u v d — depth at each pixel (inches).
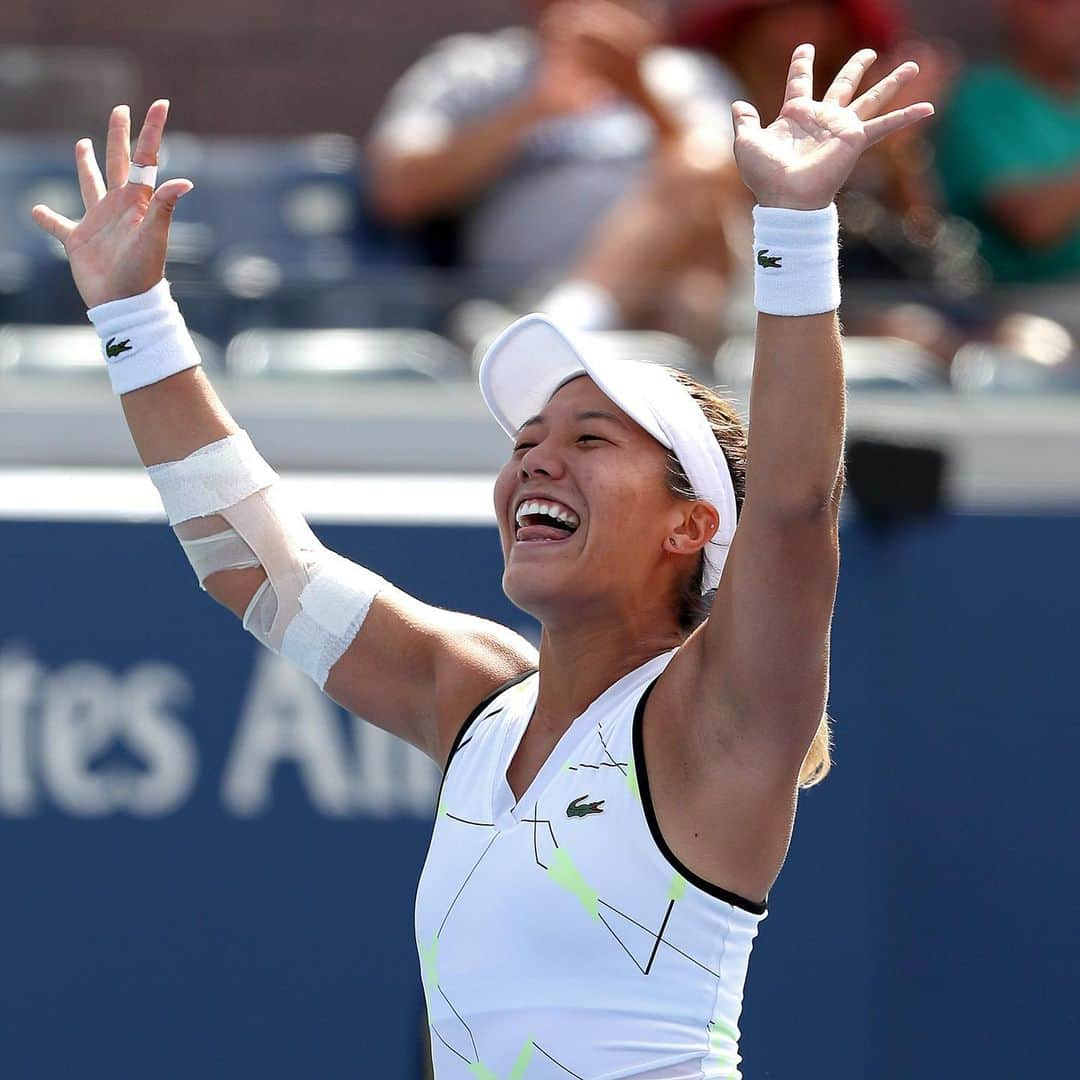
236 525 369.4
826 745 332.5
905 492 581.6
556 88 727.1
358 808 565.6
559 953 295.1
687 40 747.4
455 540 571.5
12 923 556.7
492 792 315.9
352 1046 557.0
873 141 291.1
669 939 293.3
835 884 576.4
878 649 584.7
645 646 321.4
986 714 588.7
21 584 565.3
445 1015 309.9
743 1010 567.5
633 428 320.8
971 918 584.1
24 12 894.4
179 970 557.9
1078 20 796.0
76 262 371.9
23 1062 553.0
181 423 370.0
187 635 567.2
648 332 651.5
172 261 694.5
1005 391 658.8
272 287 646.5
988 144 784.9
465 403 633.6
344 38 901.8
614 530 315.0
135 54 898.1
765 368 289.1
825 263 288.7
